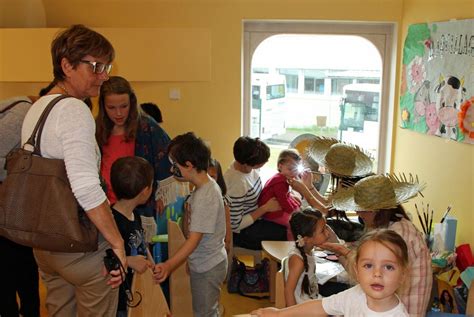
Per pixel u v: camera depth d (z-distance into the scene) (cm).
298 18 391
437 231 312
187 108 405
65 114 145
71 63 151
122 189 182
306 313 157
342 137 432
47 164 145
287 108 430
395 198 191
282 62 421
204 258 221
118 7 392
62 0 391
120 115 220
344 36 410
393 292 131
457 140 310
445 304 285
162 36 381
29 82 388
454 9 314
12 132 178
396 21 391
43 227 143
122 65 384
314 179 376
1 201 145
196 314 228
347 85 423
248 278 337
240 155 325
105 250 164
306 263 216
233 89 403
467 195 304
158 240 242
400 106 394
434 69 337
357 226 286
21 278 216
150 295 166
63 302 176
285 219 338
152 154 234
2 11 382
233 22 393
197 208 212
